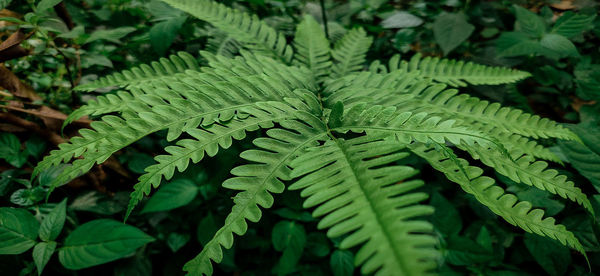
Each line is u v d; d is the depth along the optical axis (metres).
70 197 1.12
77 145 0.78
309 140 0.77
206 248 0.68
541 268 1.18
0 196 1.07
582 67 1.34
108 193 1.19
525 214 0.75
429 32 1.57
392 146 0.69
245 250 1.30
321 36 1.20
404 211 0.56
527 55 1.48
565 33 1.33
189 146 0.75
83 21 1.41
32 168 1.13
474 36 1.69
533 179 0.80
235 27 1.15
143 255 1.16
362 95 0.92
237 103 0.82
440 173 1.30
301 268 1.23
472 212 1.28
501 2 1.75
